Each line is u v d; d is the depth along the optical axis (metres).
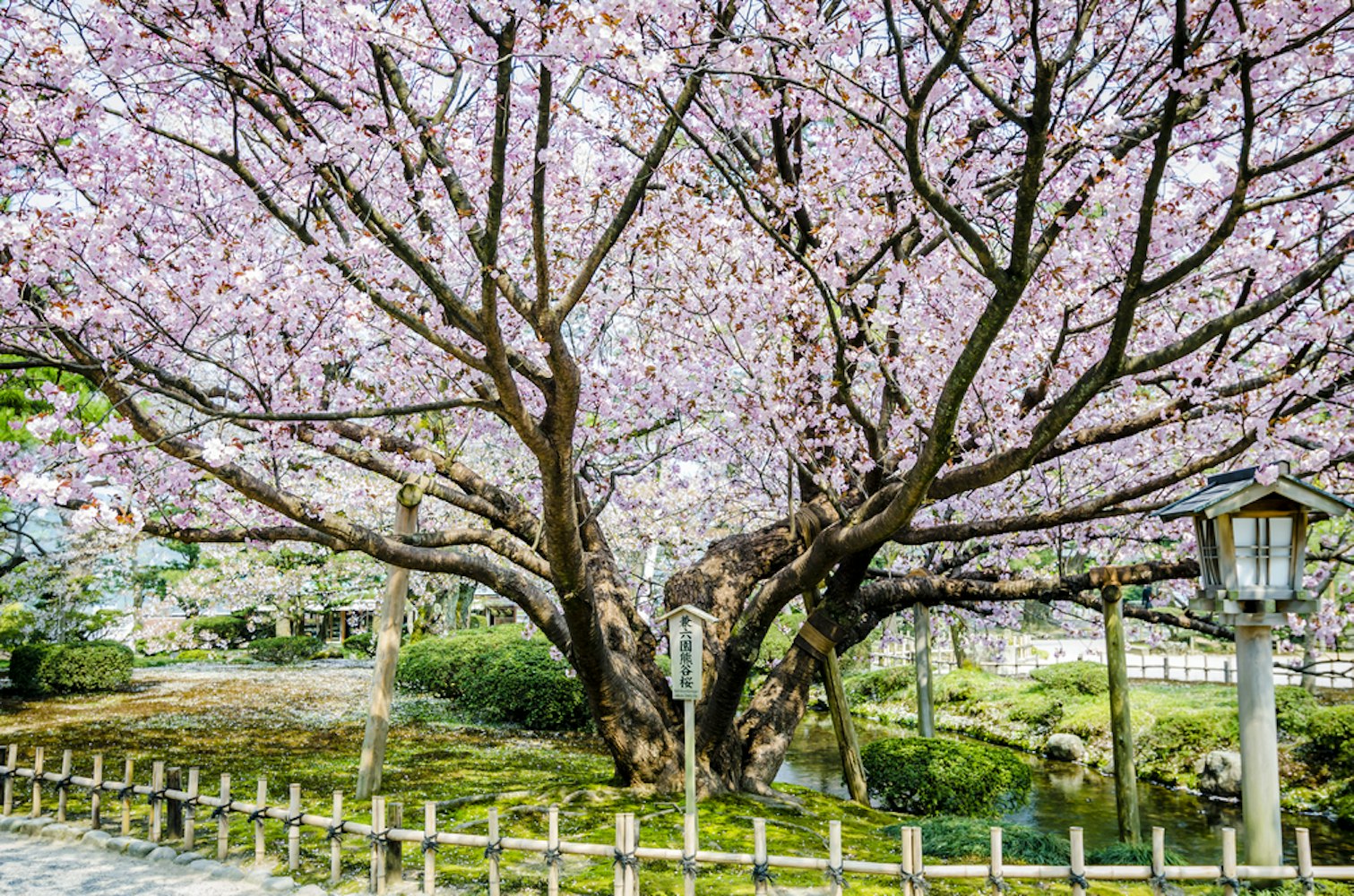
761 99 5.23
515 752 11.15
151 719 13.08
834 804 8.60
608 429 8.18
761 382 6.76
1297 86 5.02
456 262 6.29
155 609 27.59
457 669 16.52
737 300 6.58
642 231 6.66
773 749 8.30
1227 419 6.92
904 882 4.66
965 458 7.34
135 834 6.43
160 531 6.41
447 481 10.49
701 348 7.12
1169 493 7.77
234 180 5.73
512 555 7.60
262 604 24.78
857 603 8.19
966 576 9.59
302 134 5.01
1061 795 11.21
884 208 6.30
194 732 11.84
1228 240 5.79
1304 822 10.17
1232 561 5.59
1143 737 13.16
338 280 4.95
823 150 7.25
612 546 13.55
